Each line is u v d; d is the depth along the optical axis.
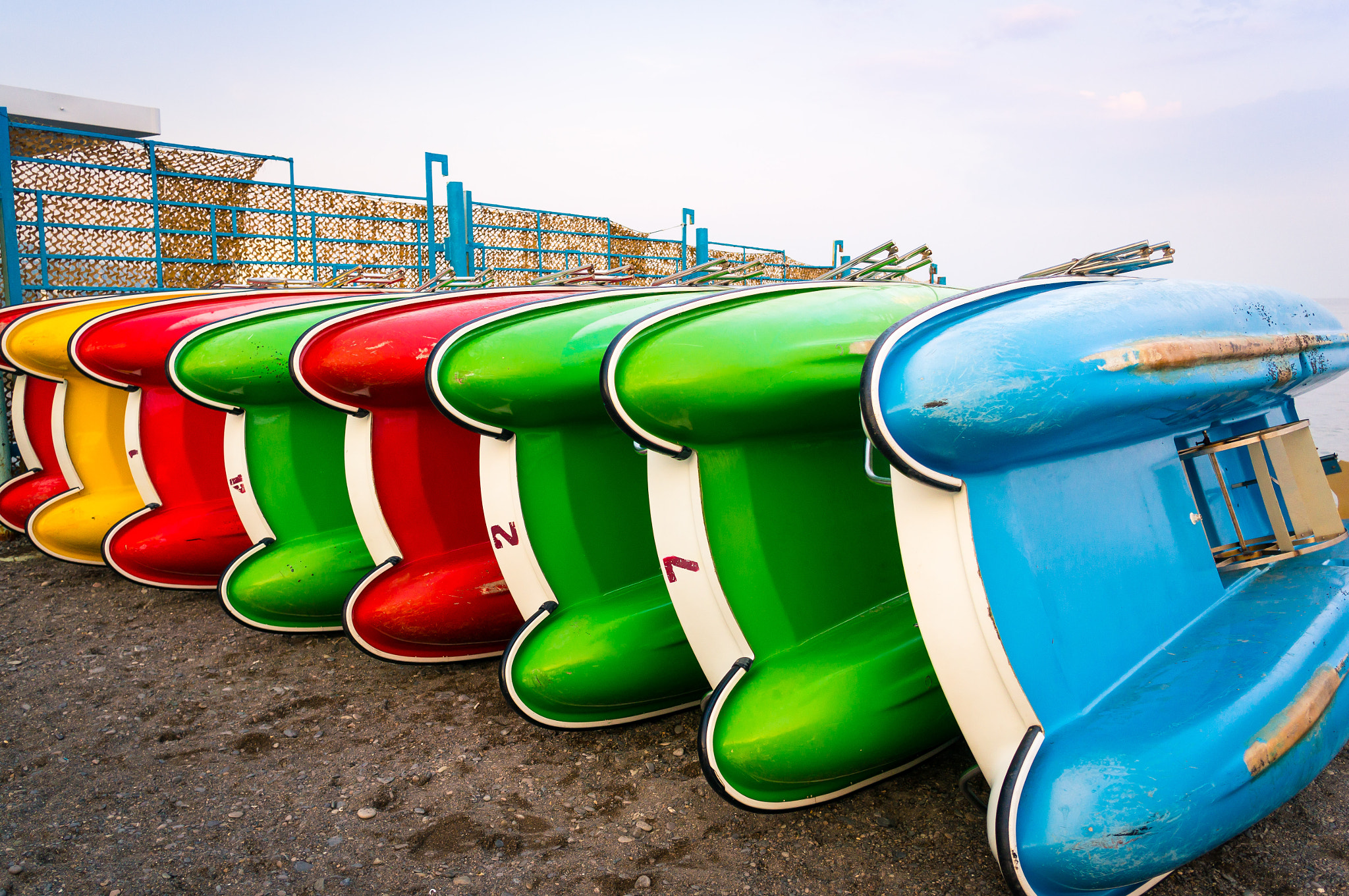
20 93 7.27
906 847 2.38
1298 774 2.08
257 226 8.68
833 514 2.74
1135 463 2.55
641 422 2.41
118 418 4.74
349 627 3.47
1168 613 2.45
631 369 2.38
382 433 3.49
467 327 2.90
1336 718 2.23
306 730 3.10
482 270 10.42
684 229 13.10
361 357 3.22
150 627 4.12
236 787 2.70
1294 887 2.16
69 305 4.65
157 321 4.13
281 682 3.52
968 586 1.90
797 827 2.48
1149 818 1.80
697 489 2.47
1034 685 1.95
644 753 2.94
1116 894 2.02
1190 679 2.15
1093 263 3.77
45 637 3.97
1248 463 3.55
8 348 4.45
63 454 4.66
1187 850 1.86
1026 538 2.03
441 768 2.83
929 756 2.78
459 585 3.56
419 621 3.50
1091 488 2.31
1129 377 2.06
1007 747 1.97
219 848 2.38
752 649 2.56
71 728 3.09
